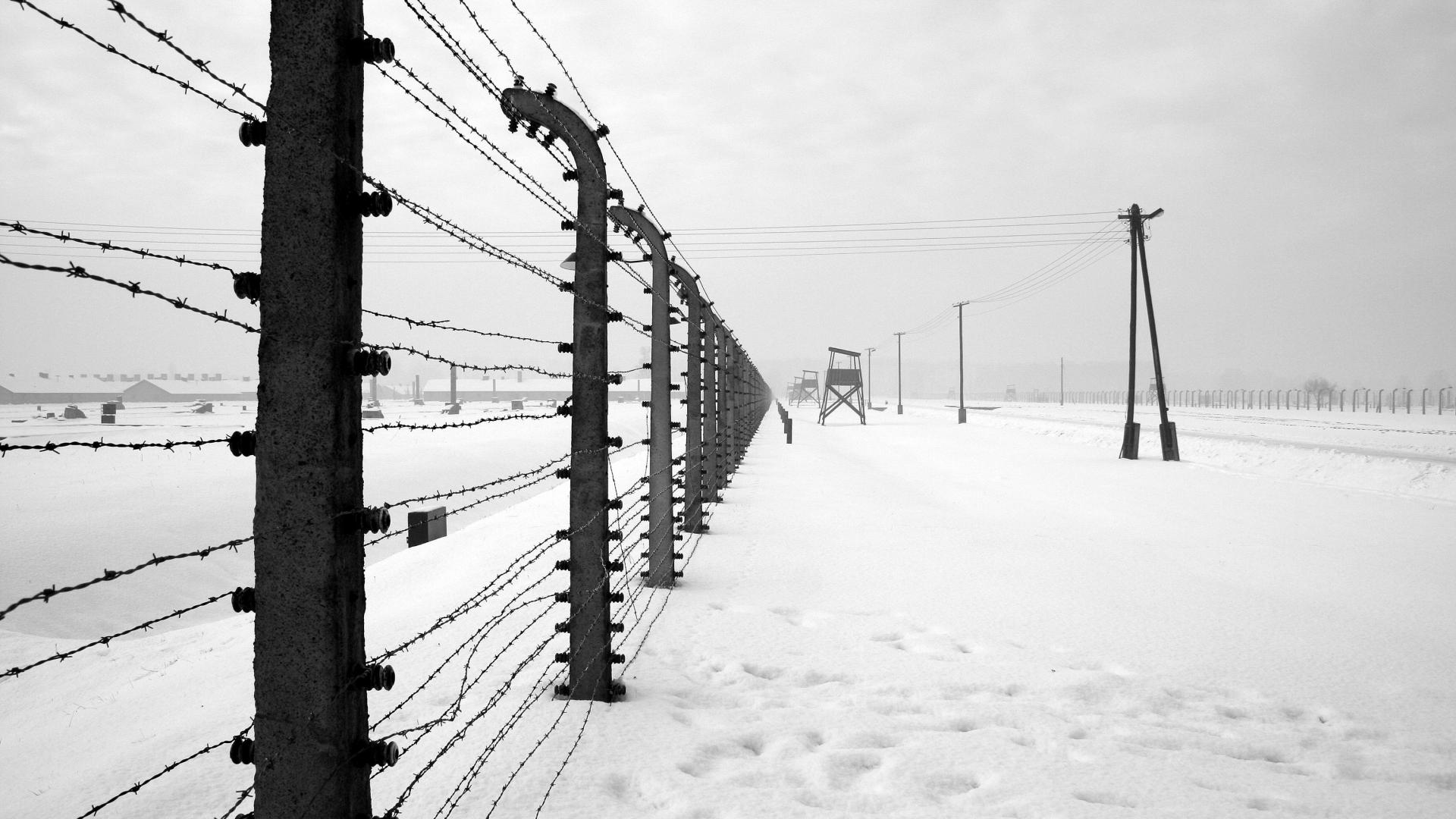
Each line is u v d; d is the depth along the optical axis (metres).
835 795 3.56
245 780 3.39
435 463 26.11
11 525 14.70
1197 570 8.99
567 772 3.54
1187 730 4.63
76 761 3.94
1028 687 5.16
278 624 1.85
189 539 15.66
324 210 1.82
